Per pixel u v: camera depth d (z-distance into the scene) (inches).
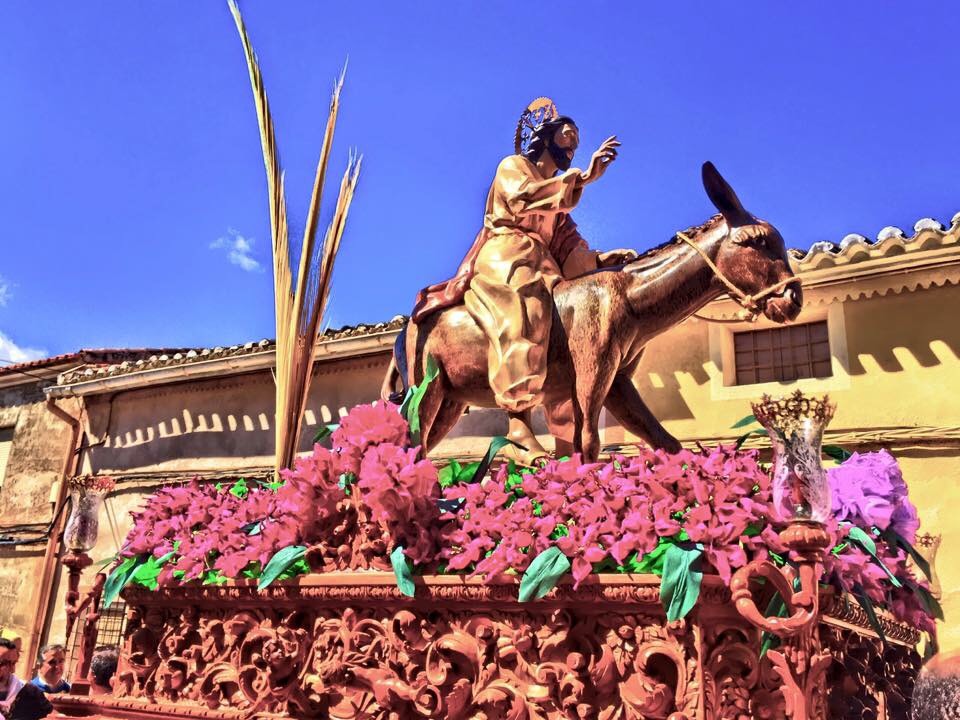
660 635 97.6
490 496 118.3
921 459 301.4
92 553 525.7
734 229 159.3
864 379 317.7
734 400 336.5
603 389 159.3
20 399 628.1
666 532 99.6
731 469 104.3
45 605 531.2
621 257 188.5
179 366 503.5
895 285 317.1
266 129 226.2
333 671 120.8
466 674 111.5
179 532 150.3
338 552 127.8
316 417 457.4
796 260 327.6
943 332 308.8
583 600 102.2
